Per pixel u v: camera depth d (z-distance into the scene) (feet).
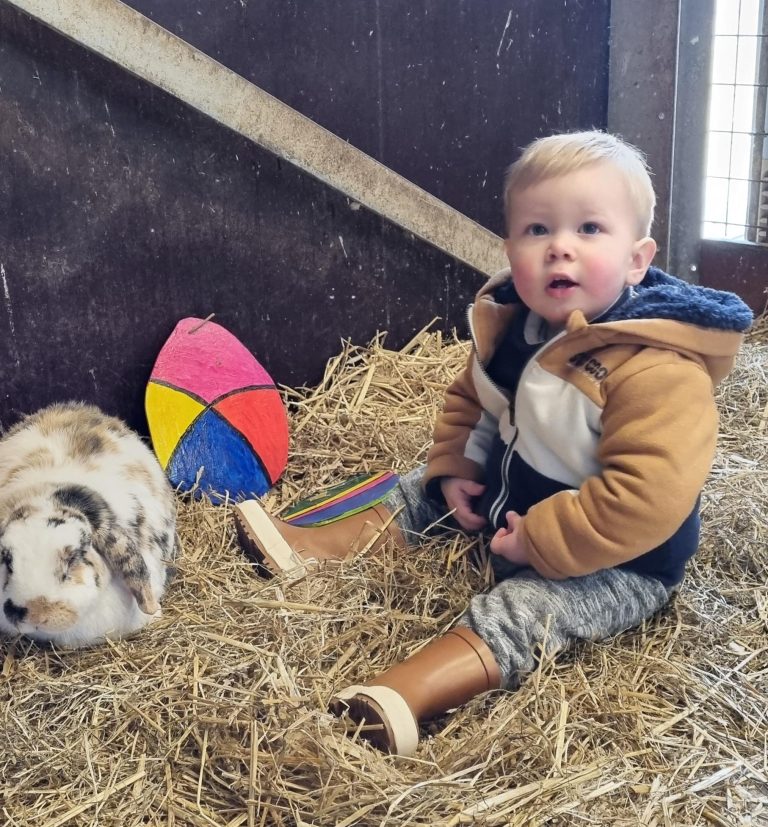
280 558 3.02
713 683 2.56
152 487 3.12
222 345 3.79
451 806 2.14
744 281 5.13
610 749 2.36
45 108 3.31
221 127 3.71
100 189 3.50
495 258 4.74
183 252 3.77
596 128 5.07
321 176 4.00
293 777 2.24
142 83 3.48
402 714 2.32
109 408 3.76
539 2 4.55
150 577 2.79
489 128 4.56
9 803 2.27
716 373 2.64
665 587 2.72
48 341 3.54
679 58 4.83
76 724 2.48
